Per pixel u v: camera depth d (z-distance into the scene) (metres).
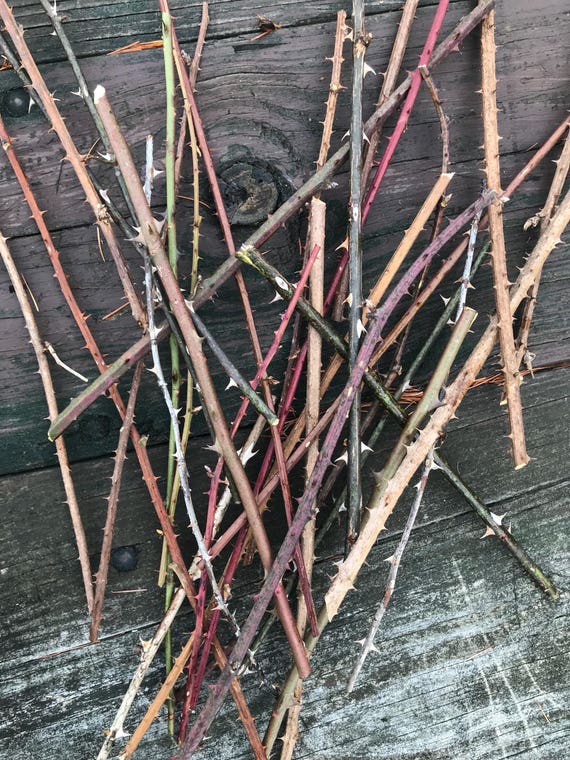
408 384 0.40
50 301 0.37
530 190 0.40
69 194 0.36
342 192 0.38
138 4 0.35
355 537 0.35
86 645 0.41
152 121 0.36
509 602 0.44
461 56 0.38
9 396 0.38
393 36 0.37
